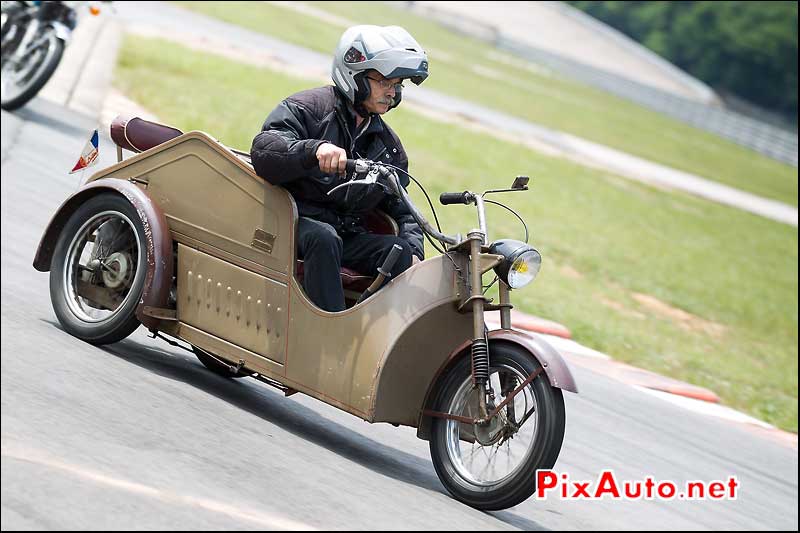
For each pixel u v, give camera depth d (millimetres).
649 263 46750
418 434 11648
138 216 13039
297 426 12680
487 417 11023
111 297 13383
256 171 12328
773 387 31906
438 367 11766
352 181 11633
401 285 11594
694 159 96688
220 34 70312
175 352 14812
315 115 12438
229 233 12680
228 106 44031
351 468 11273
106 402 10820
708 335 37531
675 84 171125
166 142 13312
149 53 52188
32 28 30156
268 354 12320
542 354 10836
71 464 8828
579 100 112250
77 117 32562
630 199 62344
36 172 23797
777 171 111938
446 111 70688
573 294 35094
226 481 9438
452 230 36844
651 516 13711
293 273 12164
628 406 21359
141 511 8195
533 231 43906
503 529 10500
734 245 60156
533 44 165125
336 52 12461
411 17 145125
